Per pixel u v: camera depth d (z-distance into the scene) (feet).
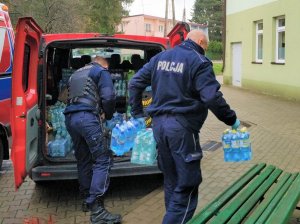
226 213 10.60
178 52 11.66
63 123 18.35
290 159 21.75
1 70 22.13
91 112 14.90
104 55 22.04
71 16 126.72
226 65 65.62
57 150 17.22
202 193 16.97
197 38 11.80
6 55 22.77
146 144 14.12
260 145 25.11
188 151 11.43
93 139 14.75
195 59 11.26
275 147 24.50
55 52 20.92
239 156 12.14
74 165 16.84
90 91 15.05
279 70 50.19
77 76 15.39
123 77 20.47
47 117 18.19
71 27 126.31
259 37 56.65
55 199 17.97
